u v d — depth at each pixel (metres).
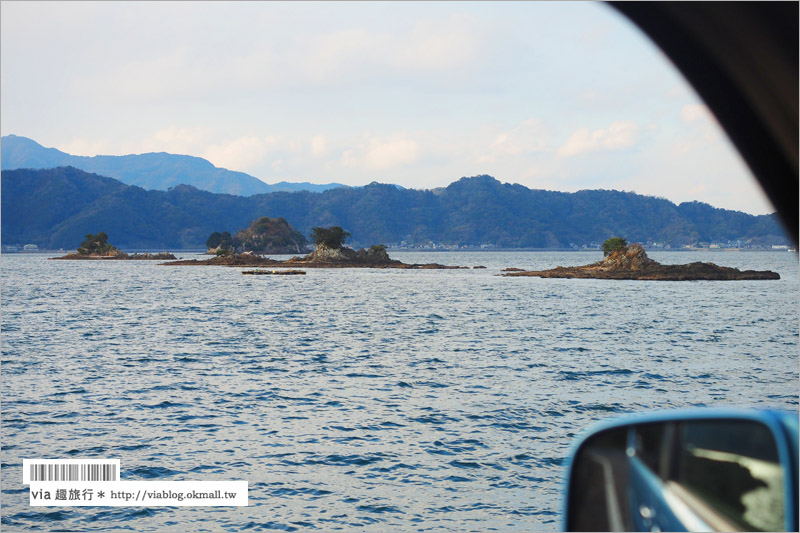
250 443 19.17
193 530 13.18
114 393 26.67
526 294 103.88
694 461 3.10
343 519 13.59
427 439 19.36
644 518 3.51
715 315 66.81
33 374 31.48
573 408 23.41
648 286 129.50
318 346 42.03
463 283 141.62
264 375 30.88
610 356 37.06
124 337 47.72
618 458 3.76
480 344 42.75
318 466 17.00
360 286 130.25
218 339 46.31
